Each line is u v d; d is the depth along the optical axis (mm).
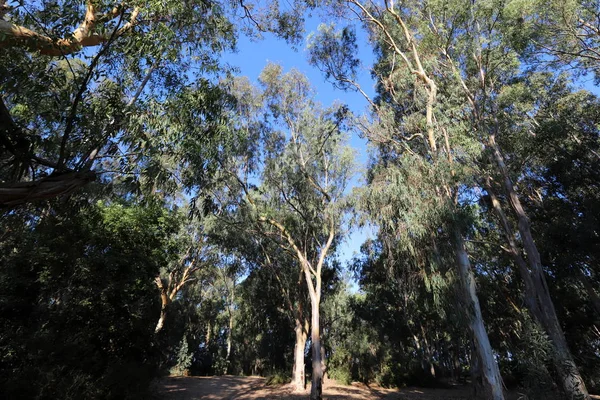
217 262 28016
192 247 26219
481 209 23531
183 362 29891
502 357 30016
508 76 18828
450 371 40594
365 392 23891
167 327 21672
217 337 44531
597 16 15383
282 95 20406
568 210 19562
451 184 14328
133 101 7441
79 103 6707
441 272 13625
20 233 10945
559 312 22391
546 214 20969
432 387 29234
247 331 37125
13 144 5699
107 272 12734
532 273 16719
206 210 9852
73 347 10977
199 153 7684
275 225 19297
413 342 36969
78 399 9945
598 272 20547
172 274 26906
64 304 11891
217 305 41719
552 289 22125
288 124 20453
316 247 22672
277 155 19906
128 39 6684
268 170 19297
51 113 6582
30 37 6195
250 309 32906
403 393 24078
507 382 27016
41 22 6391
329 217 19938
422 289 17734
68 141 6734
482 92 18812
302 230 20359
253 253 23359
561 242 19219
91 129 6375
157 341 16172
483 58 18266
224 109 9242
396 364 30219
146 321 14852
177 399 17406
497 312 26609
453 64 17906
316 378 17328
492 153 18750
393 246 15727
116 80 7406
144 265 14148
